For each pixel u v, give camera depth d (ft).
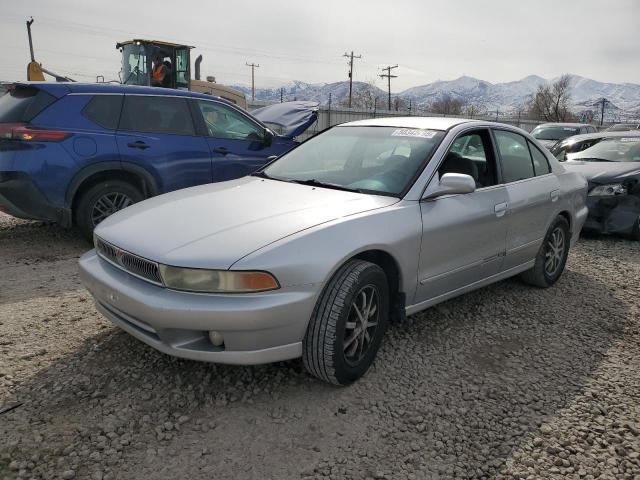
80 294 14.12
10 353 10.65
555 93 190.80
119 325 9.81
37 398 9.16
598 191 22.94
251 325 8.43
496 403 9.74
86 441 8.13
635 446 8.70
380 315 10.28
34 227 21.66
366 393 9.80
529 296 15.49
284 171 13.53
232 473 7.64
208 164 20.95
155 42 39.06
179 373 10.11
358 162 12.63
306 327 9.08
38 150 17.22
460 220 11.76
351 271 9.46
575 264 19.35
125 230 9.95
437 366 10.99
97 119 18.47
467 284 12.76
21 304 13.26
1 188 17.06
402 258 10.47
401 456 8.18
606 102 241.96
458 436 8.73
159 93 20.01
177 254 8.70
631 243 23.13
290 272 8.66
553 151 31.60
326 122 94.02
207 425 8.66
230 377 10.05
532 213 14.34
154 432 8.44
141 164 19.20
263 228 9.30
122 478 7.43
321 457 8.05
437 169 11.81
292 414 9.05
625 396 10.20
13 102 18.15
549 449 8.50
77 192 18.54
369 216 10.12
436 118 14.32
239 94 46.44
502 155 13.97
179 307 8.39
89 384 9.66
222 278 8.41
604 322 13.84
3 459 7.63
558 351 12.00
